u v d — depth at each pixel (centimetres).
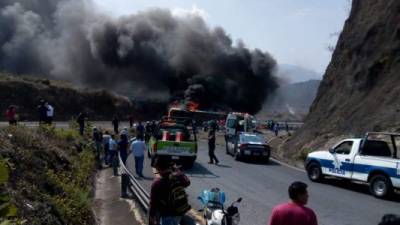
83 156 1927
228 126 4262
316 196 1561
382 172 1579
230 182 1770
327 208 1352
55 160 1403
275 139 4269
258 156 2527
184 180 780
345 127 2677
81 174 1496
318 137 2859
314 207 1363
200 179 1820
